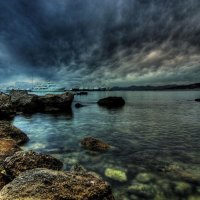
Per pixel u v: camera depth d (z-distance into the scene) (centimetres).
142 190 776
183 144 1432
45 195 494
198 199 723
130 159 1116
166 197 733
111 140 1550
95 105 4800
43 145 1386
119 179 869
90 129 2017
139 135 1722
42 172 577
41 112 3350
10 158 809
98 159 1111
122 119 2684
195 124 2267
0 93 2894
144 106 4550
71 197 512
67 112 3444
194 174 920
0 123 1468
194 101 6228
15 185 522
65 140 1543
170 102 5844
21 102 3300
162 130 1938
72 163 1045
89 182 576
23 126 2198
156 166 1014
